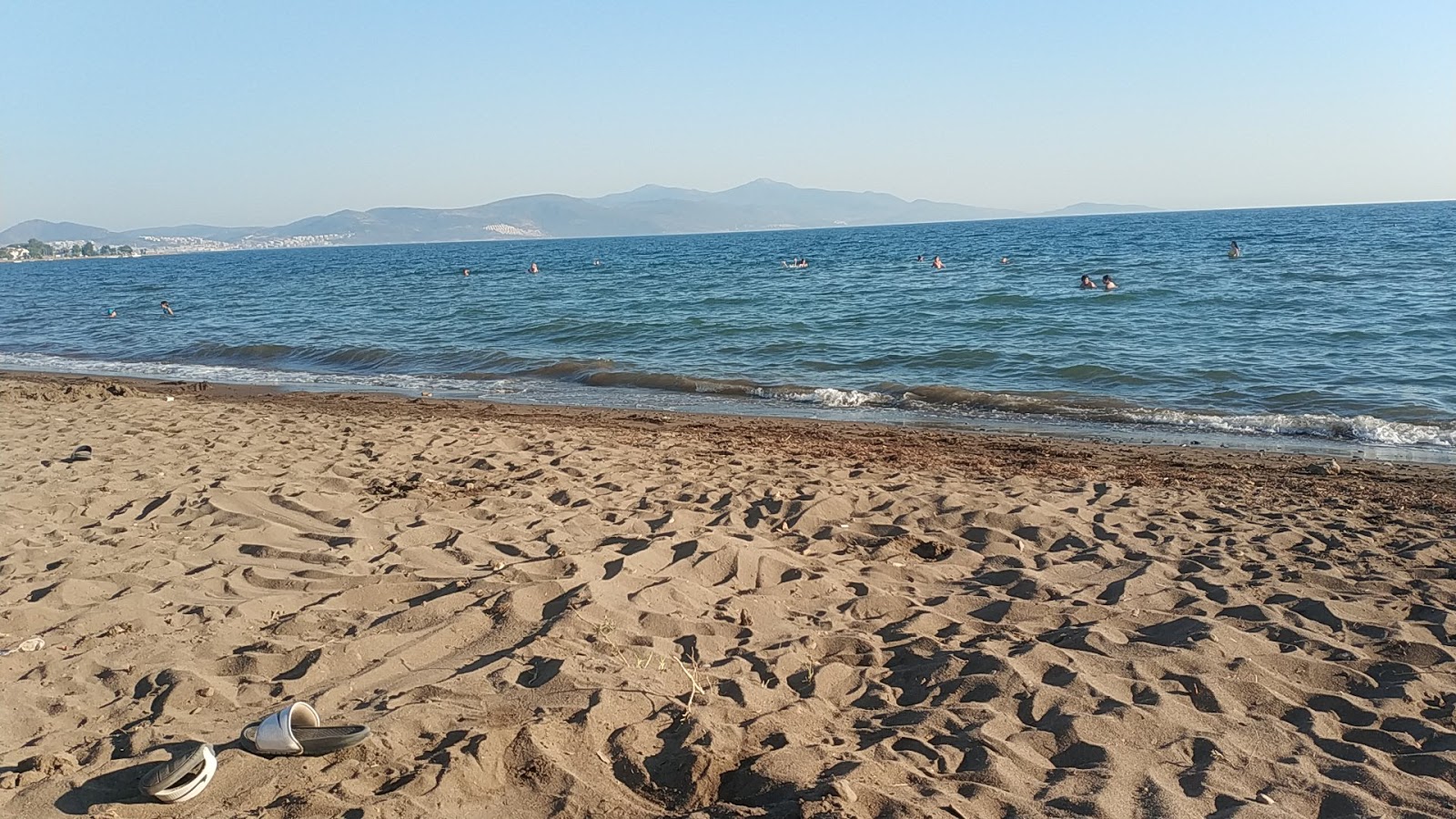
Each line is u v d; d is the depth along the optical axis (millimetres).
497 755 3338
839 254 70812
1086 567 5887
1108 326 20312
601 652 4289
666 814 3072
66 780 3193
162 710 3756
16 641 4480
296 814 2984
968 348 18094
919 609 5113
